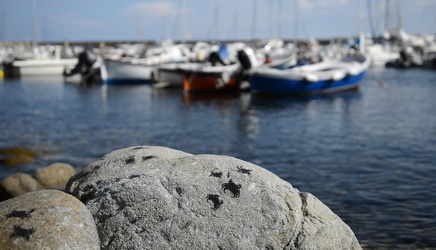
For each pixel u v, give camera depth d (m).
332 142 16.56
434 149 14.93
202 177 4.96
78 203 4.56
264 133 18.62
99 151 15.70
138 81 41.56
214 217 4.69
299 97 30.22
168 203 4.75
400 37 71.06
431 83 38.44
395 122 20.56
